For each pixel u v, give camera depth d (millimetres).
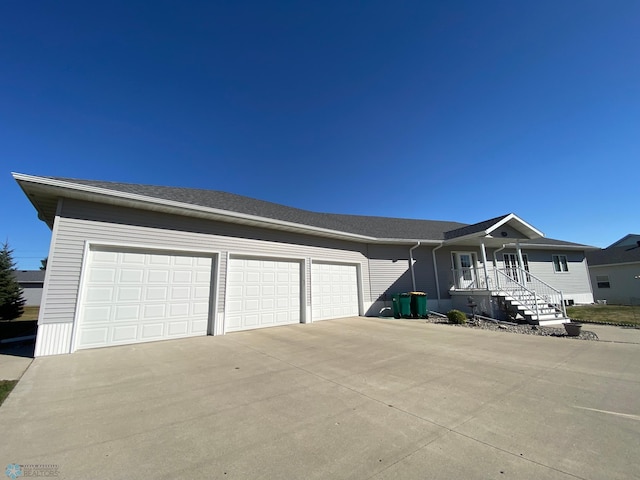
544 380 4543
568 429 2914
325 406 3545
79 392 3979
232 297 8859
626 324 10555
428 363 5551
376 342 7500
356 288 13008
